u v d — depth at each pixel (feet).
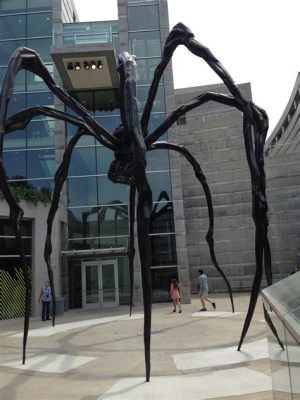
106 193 70.69
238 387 17.95
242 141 89.35
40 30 76.84
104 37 65.51
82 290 68.28
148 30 73.77
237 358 23.31
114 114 73.00
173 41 25.76
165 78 72.08
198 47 24.31
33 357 26.61
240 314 42.42
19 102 73.61
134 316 48.52
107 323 43.09
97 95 73.87
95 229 69.51
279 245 84.17
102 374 21.66
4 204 58.44
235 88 23.15
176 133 70.23
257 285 24.02
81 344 31.14
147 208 18.67
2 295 57.82
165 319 42.73
